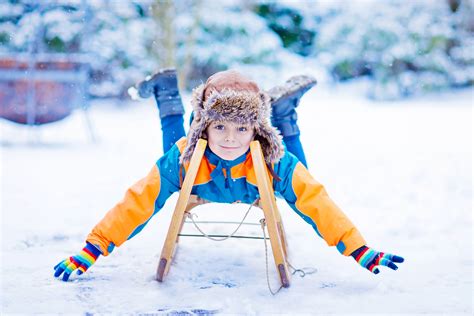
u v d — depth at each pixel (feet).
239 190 6.98
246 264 7.72
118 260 7.86
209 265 7.65
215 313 6.04
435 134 23.98
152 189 6.88
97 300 6.37
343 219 6.72
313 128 26.61
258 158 6.53
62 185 13.97
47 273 7.27
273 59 39.99
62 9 33.63
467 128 25.50
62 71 20.71
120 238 6.86
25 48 30.89
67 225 10.07
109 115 31.81
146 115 32.24
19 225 10.00
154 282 6.92
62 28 33.76
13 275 7.18
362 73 42.80
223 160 6.68
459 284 6.97
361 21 39.93
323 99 38.78
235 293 6.63
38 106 21.03
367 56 39.55
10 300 6.34
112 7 36.60
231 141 6.38
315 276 7.26
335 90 41.63
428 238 9.22
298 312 6.07
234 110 6.21
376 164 17.38
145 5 37.40
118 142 22.16
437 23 39.24
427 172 15.76
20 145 20.80
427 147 20.65
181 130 8.56
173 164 6.89
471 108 33.47
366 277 7.23
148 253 8.23
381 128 26.35
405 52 38.34
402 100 38.40
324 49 41.52
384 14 39.42
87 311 6.07
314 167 16.98
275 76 39.91
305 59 42.09
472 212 11.05
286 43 42.91
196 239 8.85
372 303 6.33
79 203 11.98
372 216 10.89
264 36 39.91
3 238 9.09
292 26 42.60
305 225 10.03
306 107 35.24
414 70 40.57
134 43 36.52
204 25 39.06
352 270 7.52
